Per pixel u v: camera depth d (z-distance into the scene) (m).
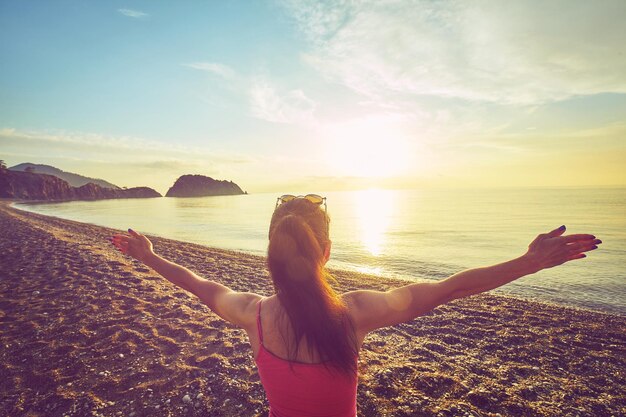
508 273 1.12
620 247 22.94
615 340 6.91
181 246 22.33
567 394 4.57
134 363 4.98
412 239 28.27
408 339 6.51
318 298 1.14
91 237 22.70
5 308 7.23
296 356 1.16
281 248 1.18
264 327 1.25
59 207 97.56
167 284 9.53
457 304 9.37
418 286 1.22
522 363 5.66
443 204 106.44
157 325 6.36
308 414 1.19
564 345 6.56
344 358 1.14
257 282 11.91
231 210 84.44
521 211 66.88
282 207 1.37
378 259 19.06
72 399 4.10
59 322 6.46
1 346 5.48
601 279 13.64
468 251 22.02
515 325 7.68
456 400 4.16
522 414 3.98
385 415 3.81
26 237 19.17
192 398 4.14
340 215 63.34
